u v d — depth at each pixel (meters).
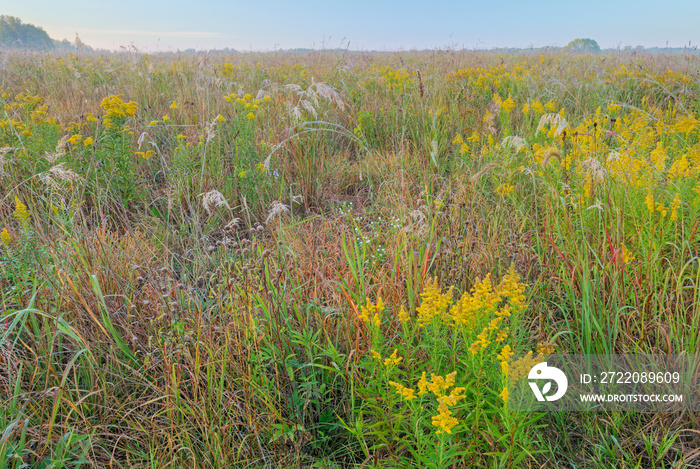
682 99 6.55
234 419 2.26
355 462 2.11
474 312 1.95
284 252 3.08
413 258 2.84
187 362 2.38
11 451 1.88
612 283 2.71
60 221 3.24
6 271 2.95
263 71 10.76
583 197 3.38
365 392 2.13
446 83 7.72
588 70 9.30
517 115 6.36
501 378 1.85
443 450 1.77
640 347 2.47
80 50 13.23
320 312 2.68
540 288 2.89
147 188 4.88
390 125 6.46
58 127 5.04
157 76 9.65
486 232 3.68
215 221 4.37
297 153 5.15
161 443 2.12
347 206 4.72
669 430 2.10
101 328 2.35
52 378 2.39
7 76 10.45
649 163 3.45
